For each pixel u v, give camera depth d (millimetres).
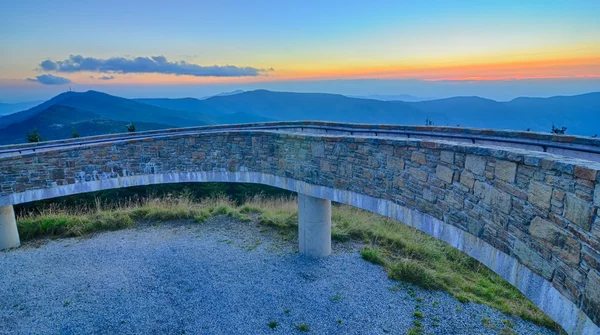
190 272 11969
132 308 9875
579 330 4074
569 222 4180
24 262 12898
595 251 3795
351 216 17781
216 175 13148
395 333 8961
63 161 12320
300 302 10203
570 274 4195
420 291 11055
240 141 12648
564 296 4312
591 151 6652
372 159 8648
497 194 5445
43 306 10016
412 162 7469
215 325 9148
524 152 5062
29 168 12023
